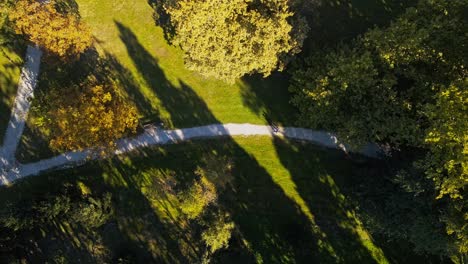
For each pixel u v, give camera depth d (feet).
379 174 153.99
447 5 144.05
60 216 169.27
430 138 125.90
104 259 169.07
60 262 166.09
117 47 175.42
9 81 177.06
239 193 168.55
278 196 168.04
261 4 149.59
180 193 163.84
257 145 171.01
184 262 166.50
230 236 162.61
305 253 164.45
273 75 169.78
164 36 174.19
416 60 142.72
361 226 164.45
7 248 160.86
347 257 163.73
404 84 152.05
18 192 173.58
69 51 157.79
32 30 148.97
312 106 153.48
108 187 172.45
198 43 146.41
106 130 154.20
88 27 169.89
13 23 155.94
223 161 169.99
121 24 176.04
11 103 176.24
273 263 164.66
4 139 175.52
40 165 174.29
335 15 168.96
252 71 162.30
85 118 150.20
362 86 143.02
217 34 145.48
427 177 126.52
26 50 176.76
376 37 144.15
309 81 153.58
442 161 126.93
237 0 143.13
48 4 159.63
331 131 160.97
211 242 157.99
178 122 172.76
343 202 165.48
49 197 163.53
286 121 169.68
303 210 166.91
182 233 168.35
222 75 155.33
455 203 127.03
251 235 166.50
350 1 169.37
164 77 173.58
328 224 165.78
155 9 173.88
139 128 171.83
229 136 171.83
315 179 167.73
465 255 140.67
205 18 141.90
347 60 144.25
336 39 167.22
